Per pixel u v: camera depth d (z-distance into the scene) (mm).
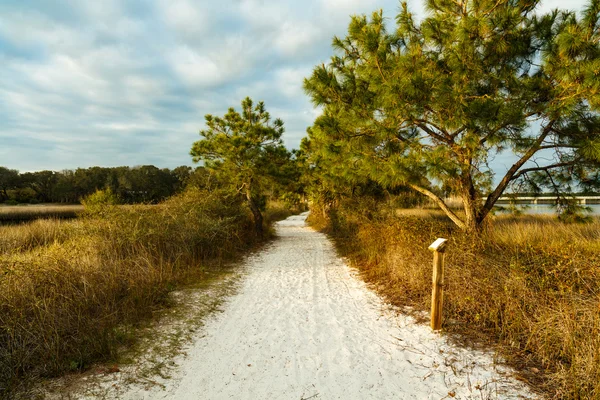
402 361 3568
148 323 4473
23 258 5230
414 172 5922
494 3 5586
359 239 10633
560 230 7922
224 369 3449
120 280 5250
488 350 3664
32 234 9844
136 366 3381
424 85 5402
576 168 6508
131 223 7918
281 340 4191
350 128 6590
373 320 4855
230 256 9766
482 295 4508
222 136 13180
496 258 5094
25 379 2914
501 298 4266
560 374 2977
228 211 12469
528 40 5914
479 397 2832
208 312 5121
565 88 4969
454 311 4688
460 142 5645
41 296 4004
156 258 7309
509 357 3457
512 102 5367
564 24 5559
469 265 4953
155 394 2955
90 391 2902
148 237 7875
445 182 6387
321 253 11258
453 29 5867
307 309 5406
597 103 4688
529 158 6508
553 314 3584
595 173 6371
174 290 6000
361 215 11836
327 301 5828
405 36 6434
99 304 4434
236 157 13320
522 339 3775
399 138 6500
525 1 5641
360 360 3635
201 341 4113
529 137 5703
